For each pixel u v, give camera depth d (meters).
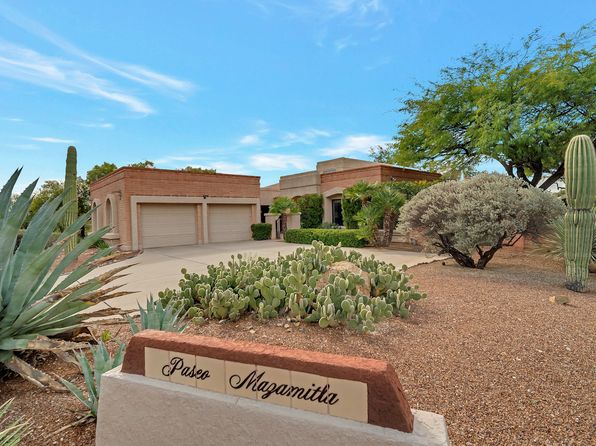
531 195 6.87
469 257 7.93
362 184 13.72
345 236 13.50
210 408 1.50
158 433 1.60
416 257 9.89
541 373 2.76
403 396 1.31
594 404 2.31
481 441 1.95
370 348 3.26
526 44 12.39
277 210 18.20
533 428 2.06
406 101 15.74
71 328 3.07
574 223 5.42
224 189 17.44
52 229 3.15
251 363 1.47
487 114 11.91
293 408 1.39
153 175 15.18
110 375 1.72
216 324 3.92
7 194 3.02
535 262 8.70
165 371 1.64
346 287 4.13
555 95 10.84
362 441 1.25
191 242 16.45
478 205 6.98
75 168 8.98
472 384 2.61
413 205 8.18
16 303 2.63
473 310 4.42
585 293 5.34
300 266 4.36
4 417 2.15
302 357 1.40
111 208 15.56
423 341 3.43
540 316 4.14
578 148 5.38
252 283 4.61
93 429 2.03
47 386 2.37
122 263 10.09
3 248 2.79
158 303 3.58
